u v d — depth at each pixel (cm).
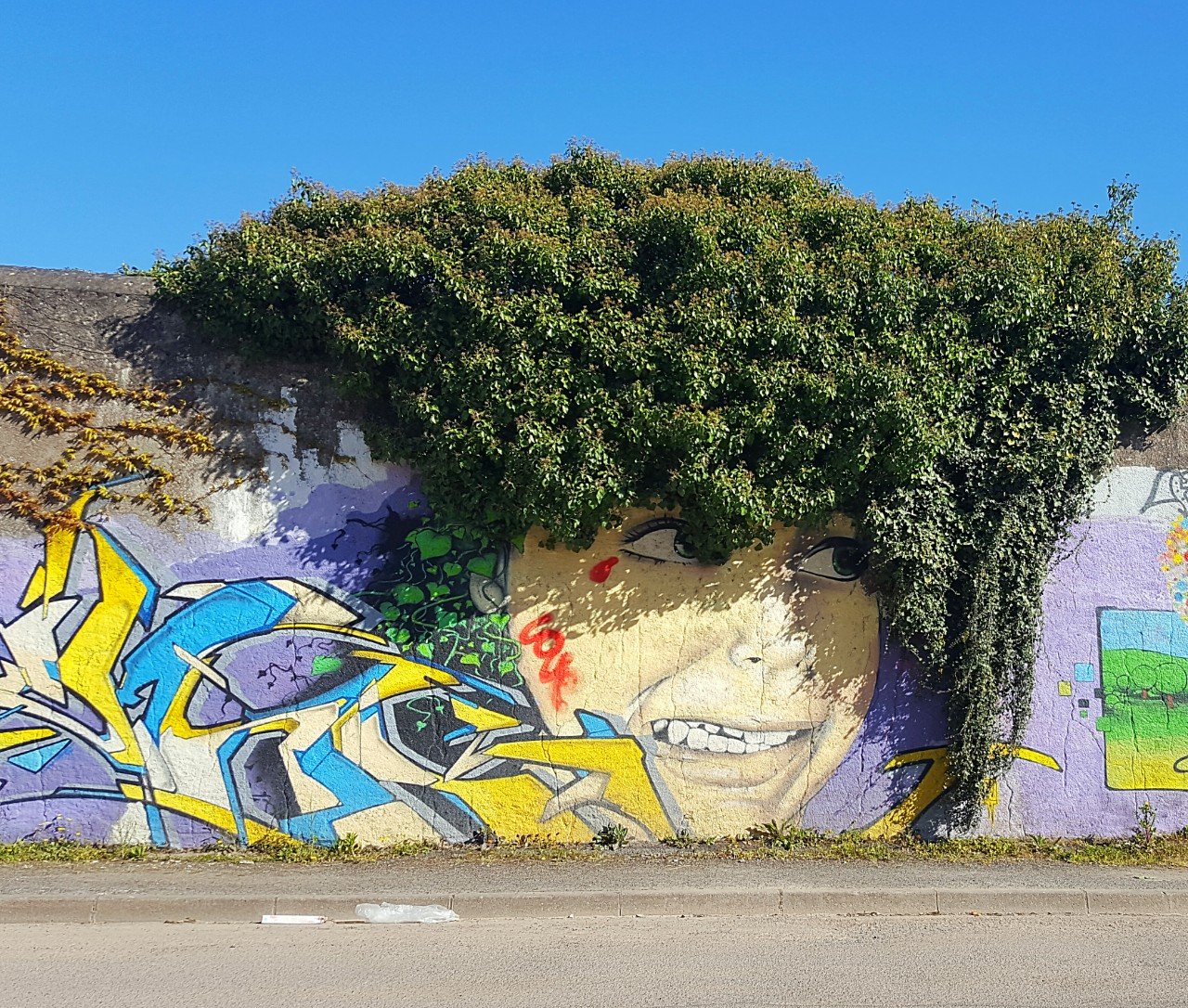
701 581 930
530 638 903
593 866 835
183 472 879
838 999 578
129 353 884
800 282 863
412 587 893
